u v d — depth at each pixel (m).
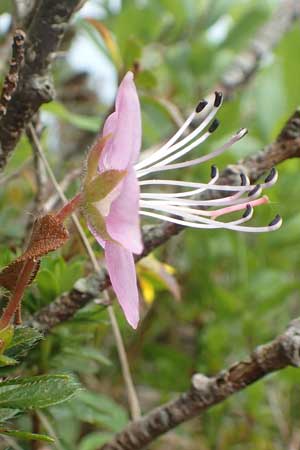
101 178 0.12
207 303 0.24
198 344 0.23
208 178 0.24
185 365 0.22
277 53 0.28
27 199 0.21
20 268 0.12
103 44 0.21
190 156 0.23
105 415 0.18
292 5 0.27
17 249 0.16
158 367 0.22
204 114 0.23
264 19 0.26
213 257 0.24
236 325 0.23
